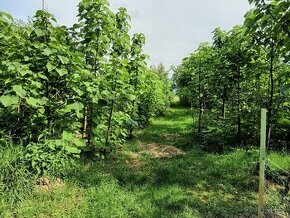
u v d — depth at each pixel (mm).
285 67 6648
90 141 6688
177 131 11586
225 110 10242
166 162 6934
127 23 8188
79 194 4852
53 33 5898
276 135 7797
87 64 6754
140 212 4441
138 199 4852
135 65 8734
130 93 7395
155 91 12367
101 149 6965
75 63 5812
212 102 11609
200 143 9148
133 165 6707
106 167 6191
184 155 7586
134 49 8742
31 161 5023
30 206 4336
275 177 5566
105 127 6980
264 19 4922
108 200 4680
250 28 4898
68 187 4957
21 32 6191
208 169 6262
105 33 6855
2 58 5750
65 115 6113
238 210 4699
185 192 5332
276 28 4520
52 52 5465
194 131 10781
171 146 8711
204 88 10164
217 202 4953
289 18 4312
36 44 5520
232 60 7770
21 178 4570
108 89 6594
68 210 4379
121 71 6934
